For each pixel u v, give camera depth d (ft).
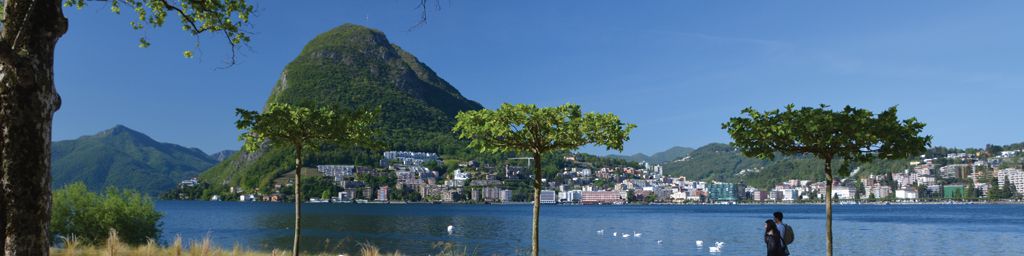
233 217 560.20
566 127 69.36
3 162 29.12
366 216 614.34
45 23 30.76
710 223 478.59
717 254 215.92
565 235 322.75
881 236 307.99
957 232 337.72
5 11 31.12
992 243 263.49
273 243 264.31
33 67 29.60
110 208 137.39
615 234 319.27
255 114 75.46
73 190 135.85
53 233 130.41
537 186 73.51
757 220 543.80
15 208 29.07
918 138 64.23
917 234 321.93
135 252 96.84
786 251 61.00
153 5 48.55
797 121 65.31
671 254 217.97
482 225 440.86
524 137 71.72
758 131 66.59
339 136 78.74
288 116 76.28
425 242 276.41
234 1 48.39
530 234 333.42
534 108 69.51
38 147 29.91
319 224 448.65
